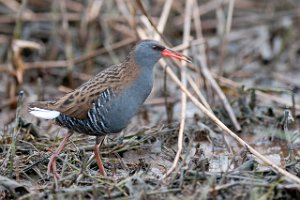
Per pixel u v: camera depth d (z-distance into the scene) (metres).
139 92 9.14
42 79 14.98
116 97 8.93
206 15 17.22
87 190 8.30
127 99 9.02
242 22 17.11
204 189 8.03
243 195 8.04
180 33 16.77
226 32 14.54
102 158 9.91
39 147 10.28
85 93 8.91
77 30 16.39
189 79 11.93
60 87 14.55
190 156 10.10
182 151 10.43
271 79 15.33
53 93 14.66
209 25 17.02
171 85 14.70
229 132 9.66
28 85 14.98
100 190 8.34
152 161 10.14
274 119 12.12
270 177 8.61
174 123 11.63
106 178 8.79
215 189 8.05
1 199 8.43
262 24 17.00
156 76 15.09
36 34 16.31
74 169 9.24
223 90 13.65
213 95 12.70
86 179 8.88
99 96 8.88
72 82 14.89
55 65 14.90
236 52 16.56
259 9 17.38
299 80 15.38
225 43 14.60
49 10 16.58
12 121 12.62
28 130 10.77
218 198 8.13
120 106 8.97
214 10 17.17
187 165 9.09
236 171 8.78
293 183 8.35
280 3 17.41
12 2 15.91
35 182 9.08
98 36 16.12
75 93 9.02
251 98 12.37
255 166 9.00
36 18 15.95
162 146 10.64
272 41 16.81
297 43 16.78
